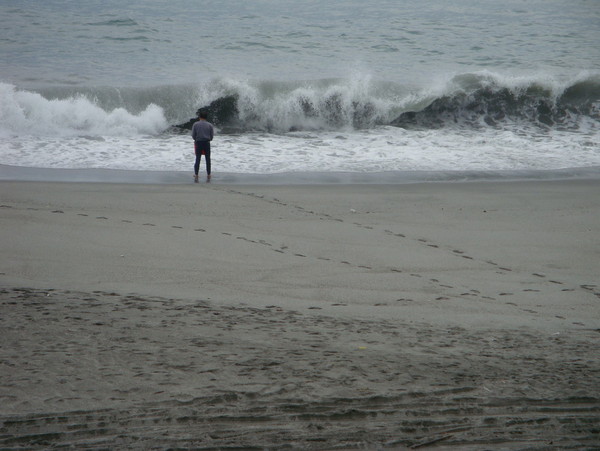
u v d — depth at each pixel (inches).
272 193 2110.0
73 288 1163.9
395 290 1247.5
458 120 3383.4
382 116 3336.6
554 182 2331.4
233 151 2753.4
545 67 4141.2
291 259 1444.4
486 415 637.3
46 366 713.6
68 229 1628.9
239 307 1063.6
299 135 3117.6
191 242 1551.4
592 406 665.0
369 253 1512.1
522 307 1159.0
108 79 3580.2
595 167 2566.4
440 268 1412.4
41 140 2797.7
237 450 551.5
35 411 606.2
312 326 946.7
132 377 692.1
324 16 5723.4
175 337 844.6
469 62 4293.8
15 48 4318.4
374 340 879.1
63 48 4367.6
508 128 3272.6
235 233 1649.9
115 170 2404.0
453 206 1994.3
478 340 906.1
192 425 593.0
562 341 920.9
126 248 1483.8
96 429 577.6
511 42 4943.4
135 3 6053.2
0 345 776.9
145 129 3058.6
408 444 573.6
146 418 602.2
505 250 1567.4
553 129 3260.3
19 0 5969.5
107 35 4800.7
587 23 5713.6
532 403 667.4
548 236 1695.4
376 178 2363.4
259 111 3275.1
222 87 3321.9
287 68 4003.4
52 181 2196.1
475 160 2662.4
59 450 541.3
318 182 2290.8
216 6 6023.6
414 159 2667.3
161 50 4414.4
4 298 1016.9
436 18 5767.7
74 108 3009.4
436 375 735.7
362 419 619.8
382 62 4237.2
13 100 2957.7
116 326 884.6
